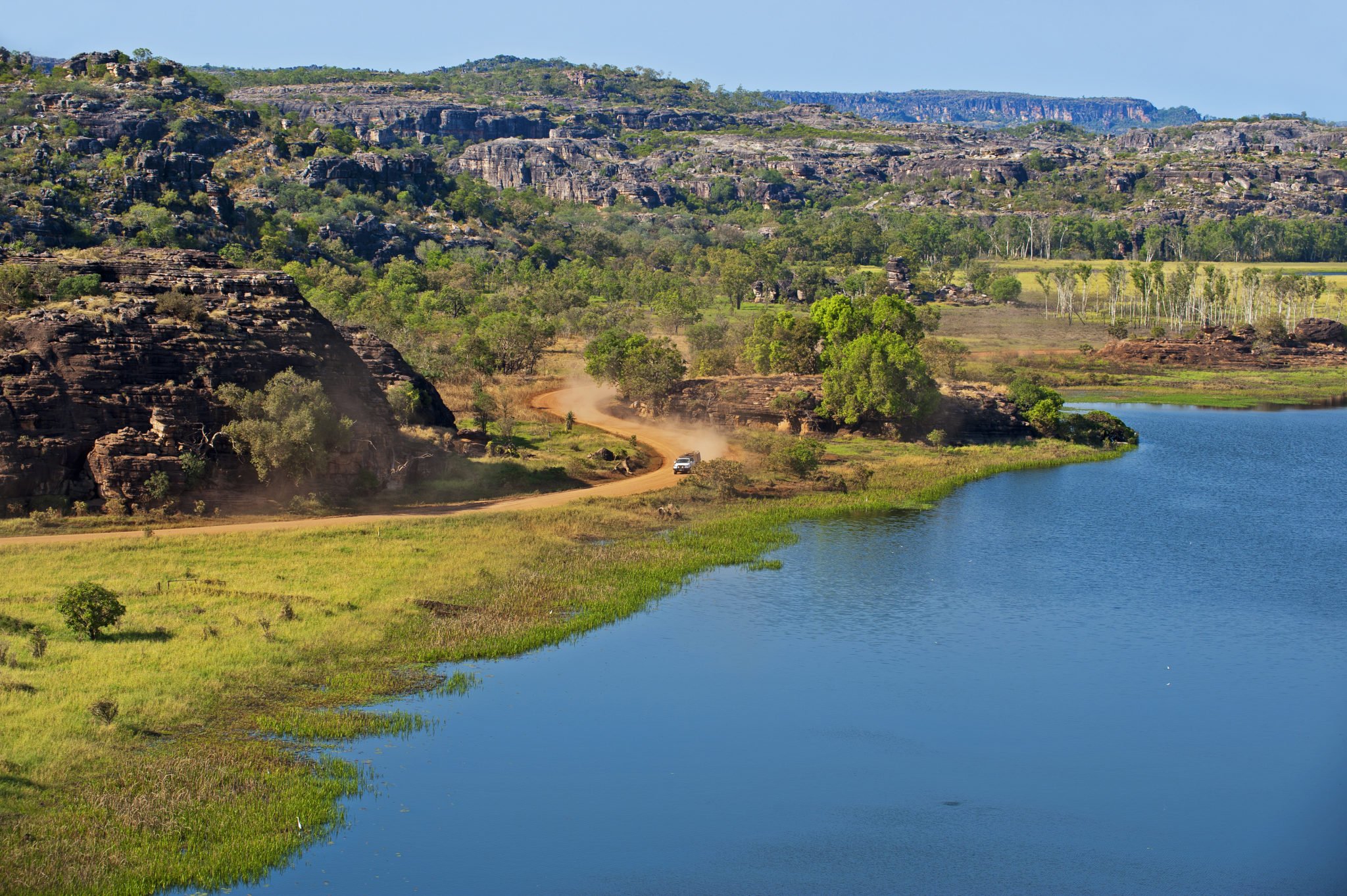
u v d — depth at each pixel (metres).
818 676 54.12
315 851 36.88
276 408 79.31
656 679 52.75
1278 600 68.06
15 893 32.50
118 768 39.69
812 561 74.56
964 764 45.69
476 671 52.22
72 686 44.94
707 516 86.06
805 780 43.81
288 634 52.66
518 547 71.75
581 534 77.12
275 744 42.97
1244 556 78.31
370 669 50.62
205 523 74.19
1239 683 54.59
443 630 55.94
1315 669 56.53
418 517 79.06
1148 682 54.50
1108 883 37.69
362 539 71.31
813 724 48.78
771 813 41.38
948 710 50.72
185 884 34.31
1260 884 37.72
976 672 55.25
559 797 41.47
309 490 80.88
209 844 36.12
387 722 45.62
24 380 74.62
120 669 47.00
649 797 41.97
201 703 45.00
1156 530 85.88
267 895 34.50
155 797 37.88
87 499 74.38
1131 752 47.03
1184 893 37.12
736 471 95.50
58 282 86.19
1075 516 90.44
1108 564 75.50
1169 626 62.69
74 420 75.31
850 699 51.47
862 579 70.50
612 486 94.56
